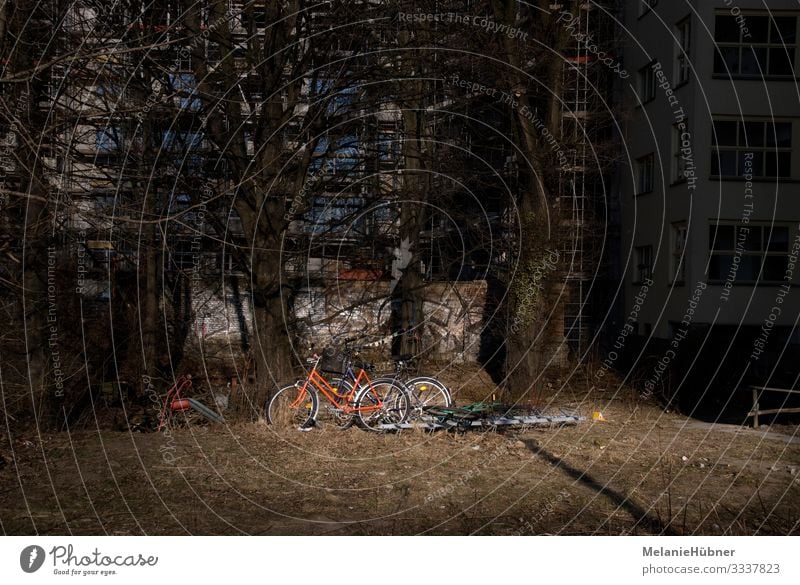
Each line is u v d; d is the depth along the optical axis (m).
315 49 13.64
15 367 11.64
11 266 11.27
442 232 21.45
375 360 17.50
